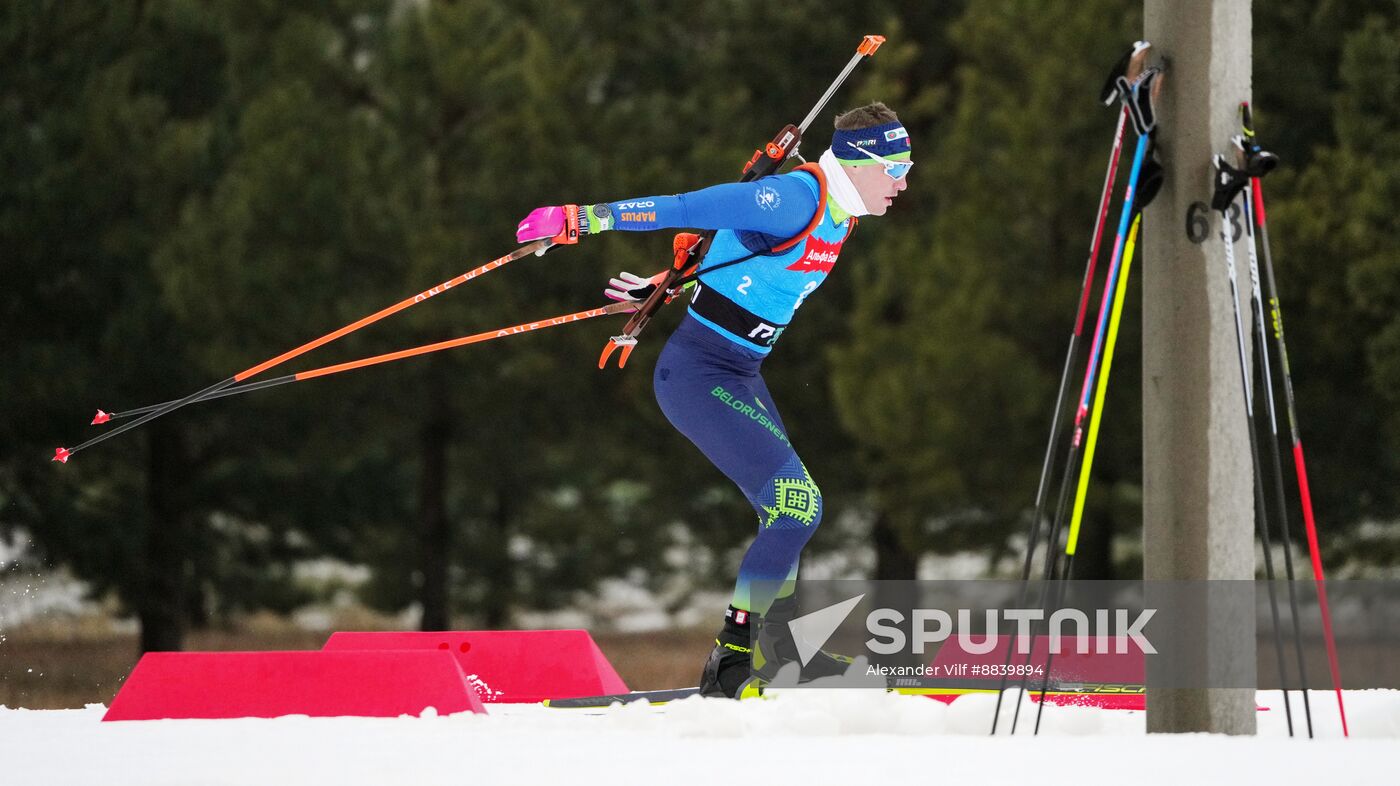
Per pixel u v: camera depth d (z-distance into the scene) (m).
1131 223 13.19
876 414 54.97
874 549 79.56
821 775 10.47
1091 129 53.69
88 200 57.62
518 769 10.90
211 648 80.94
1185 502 13.03
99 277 59.88
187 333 59.88
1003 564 77.69
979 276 54.75
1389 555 55.38
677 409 15.88
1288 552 12.94
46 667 66.50
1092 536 56.91
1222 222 12.98
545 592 89.75
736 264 15.56
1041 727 14.03
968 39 58.84
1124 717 15.67
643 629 95.12
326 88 62.47
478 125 61.75
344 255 58.06
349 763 11.29
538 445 72.94
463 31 61.19
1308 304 50.41
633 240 59.09
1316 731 14.80
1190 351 13.00
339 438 66.19
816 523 15.73
